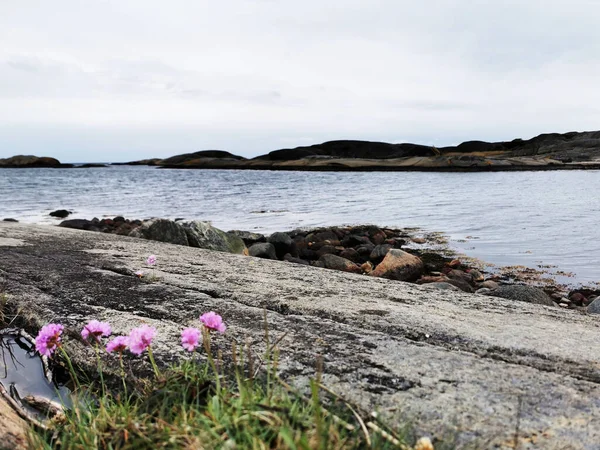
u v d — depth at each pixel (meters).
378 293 3.96
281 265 5.32
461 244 12.76
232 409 1.59
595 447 1.63
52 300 3.56
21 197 33.25
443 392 2.04
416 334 2.86
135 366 2.41
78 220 16.84
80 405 1.96
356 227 16.28
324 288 4.09
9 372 2.64
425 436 1.68
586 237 13.27
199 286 4.06
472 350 2.60
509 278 8.75
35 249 5.96
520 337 2.82
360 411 1.83
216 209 24.89
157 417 1.72
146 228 9.35
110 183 54.19
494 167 98.50
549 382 2.18
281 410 1.54
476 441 1.66
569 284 8.24
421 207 24.27
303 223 18.84
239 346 2.59
